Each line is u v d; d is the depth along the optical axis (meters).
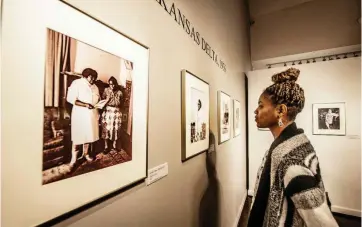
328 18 4.49
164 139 1.12
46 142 0.52
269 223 0.89
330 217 0.76
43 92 0.51
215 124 2.12
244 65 4.26
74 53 0.59
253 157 4.21
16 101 0.46
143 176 0.90
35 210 0.49
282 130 1.00
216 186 2.09
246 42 4.64
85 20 0.63
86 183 0.63
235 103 3.18
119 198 0.79
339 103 3.48
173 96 1.23
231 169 2.82
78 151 0.60
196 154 1.54
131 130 0.83
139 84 0.88
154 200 1.02
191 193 1.48
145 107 0.91
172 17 1.23
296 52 4.79
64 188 0.56
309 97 3.70
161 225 1.08
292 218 0.84
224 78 2.56
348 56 4.31
